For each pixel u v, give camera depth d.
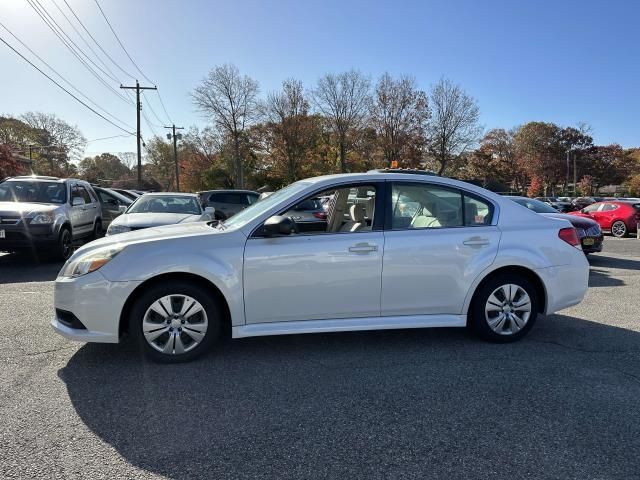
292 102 53.75
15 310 5.64
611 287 7.34
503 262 4.35
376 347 4.40
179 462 2.56
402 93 54.19
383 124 54.97
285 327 4.04
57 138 66.50
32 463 2.53
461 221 4.40
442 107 54.28
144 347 3.89
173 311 3.91
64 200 10.07
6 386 3.50
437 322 4.29
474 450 2.70
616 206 18.14
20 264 9.38
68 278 3.87
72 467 2.50
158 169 81.06
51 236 9.04
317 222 5.06
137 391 3.43
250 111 54.50
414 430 2.92
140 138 35.34
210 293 3.97
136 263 3.80
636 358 4.18
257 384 3.57
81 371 3.79
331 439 2.81
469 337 4.70
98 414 3.09
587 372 3.85
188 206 10.12
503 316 4.47
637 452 2.70
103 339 3.81
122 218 8.98
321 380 3.65
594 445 2.77
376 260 4.10
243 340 4.55
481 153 80.19
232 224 4.32
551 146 83.75
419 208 4.32
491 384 3.60
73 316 3.83
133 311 3.87
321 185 4.21
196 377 3.69
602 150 85.50
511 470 2.52
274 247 3.97
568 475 2.48
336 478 2.44
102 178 92.75
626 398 3.38
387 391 3.47
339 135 54.59
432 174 4.64
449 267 4.26
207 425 2.96
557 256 4.50
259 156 57.03
